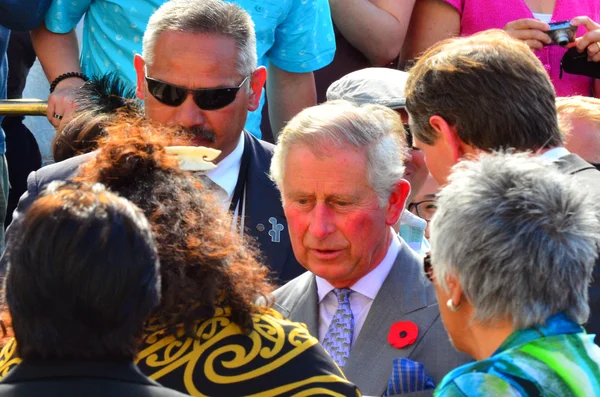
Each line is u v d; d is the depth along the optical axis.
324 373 8.18
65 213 6.74
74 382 6.53
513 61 10.81
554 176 8.05
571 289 7.72
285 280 13.55
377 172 10.81
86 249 6.63
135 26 17.47
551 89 11.02
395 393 10.38
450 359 10.59
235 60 13.52
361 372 10.78
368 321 11.01
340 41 20.84
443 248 8.02
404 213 14.42
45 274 6.60
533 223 7.70
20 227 6.84
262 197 13.87
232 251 8.53
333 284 11.37
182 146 9.62
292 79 19.25
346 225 10.80
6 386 6.55
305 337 8.41
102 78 15.43
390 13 20.42
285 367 8.10
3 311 8.41
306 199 10.89
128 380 6.66
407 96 11.46
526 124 10.69
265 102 21.27
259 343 8.18
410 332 10.75
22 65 22.73
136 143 8.91
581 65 19.17
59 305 6.60
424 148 11.46
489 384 7.32
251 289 8.48
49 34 18.38
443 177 11.32
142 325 7.01
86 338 6.63
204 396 7.85
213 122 13.49
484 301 7.75
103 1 17.72
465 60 10.86
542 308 7.64
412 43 21.00
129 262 6.76
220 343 8.09
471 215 7.83
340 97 15.91
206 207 8.72
